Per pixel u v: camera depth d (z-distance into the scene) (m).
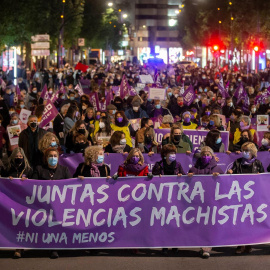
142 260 10.54
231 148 16.38
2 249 11.30
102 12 92.94
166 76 57.22
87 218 10.66
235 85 42.53
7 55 52.00
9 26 48.06
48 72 51.78
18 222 10.61
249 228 10.88
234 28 77.44
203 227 10.79
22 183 10.60
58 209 10.63
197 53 117.94
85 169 11.06
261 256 10.79
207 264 10.30
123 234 10.71
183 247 10.77
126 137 15.11
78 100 26.45
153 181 10.73
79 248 10.67
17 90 27.03
